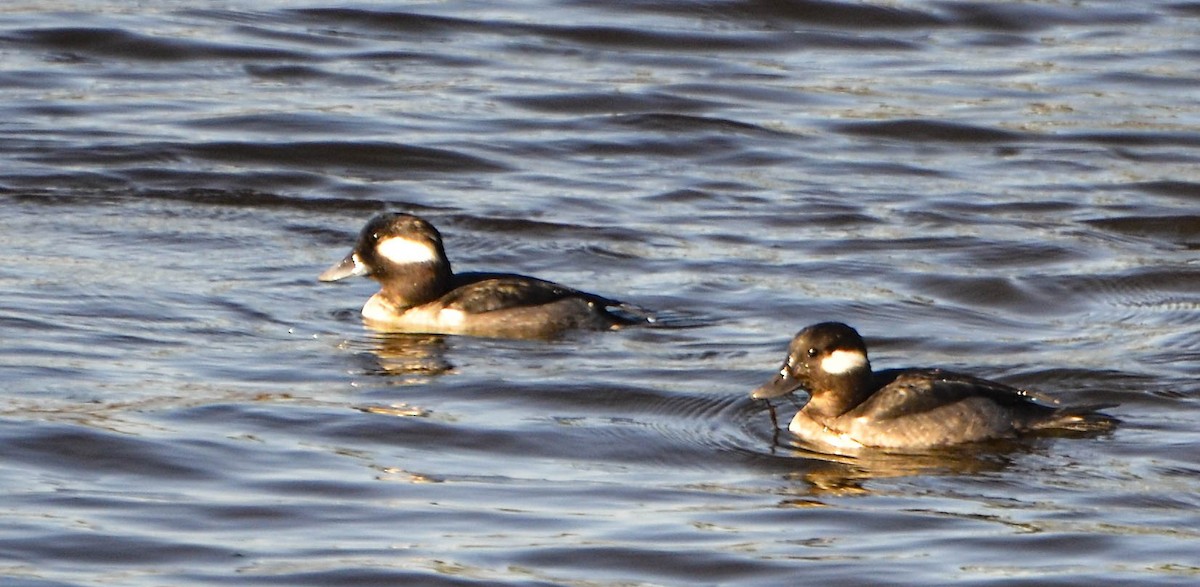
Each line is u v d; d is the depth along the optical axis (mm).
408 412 14953
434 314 17688
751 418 15172
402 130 25391
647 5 32500
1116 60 30172
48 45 28844
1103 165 24844
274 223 21234
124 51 28828
